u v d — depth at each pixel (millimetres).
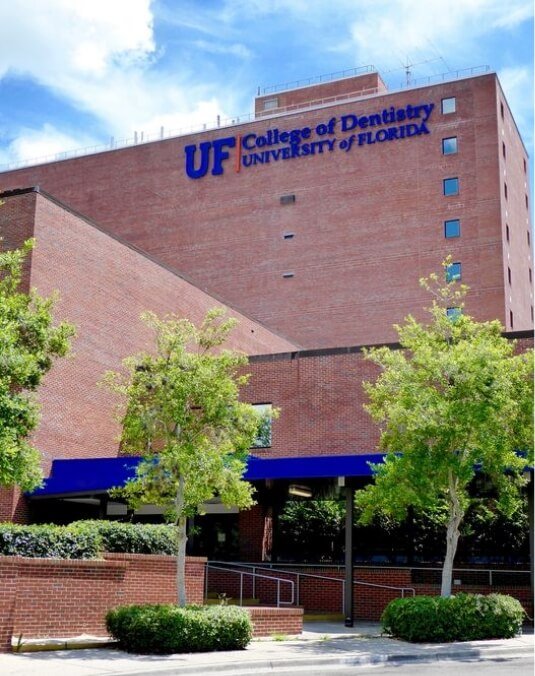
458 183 54906
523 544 27547
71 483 27828
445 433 19609
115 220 64062
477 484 24266
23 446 16422
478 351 20109
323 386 32250
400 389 20609
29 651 15922
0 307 17031
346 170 58031
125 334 32812
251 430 18672
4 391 16438
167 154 63688
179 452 17609
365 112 58469
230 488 18266
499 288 52219
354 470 24156
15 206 29469
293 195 59094
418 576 26891
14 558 16062
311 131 59688
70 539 18625
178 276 36812
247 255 59469
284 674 14516
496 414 19703
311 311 56594
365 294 55469
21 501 27969
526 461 20109
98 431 30672
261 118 61531
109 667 14086
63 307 29859
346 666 15781
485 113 55406
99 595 18188
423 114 56844
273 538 30375
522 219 60344
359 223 56750
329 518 29984
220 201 61219
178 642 16219
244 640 17125
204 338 19094
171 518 18219
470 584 26438
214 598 27156
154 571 20109
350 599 23312
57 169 66875
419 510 24938
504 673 14609
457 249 53812
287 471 25125
